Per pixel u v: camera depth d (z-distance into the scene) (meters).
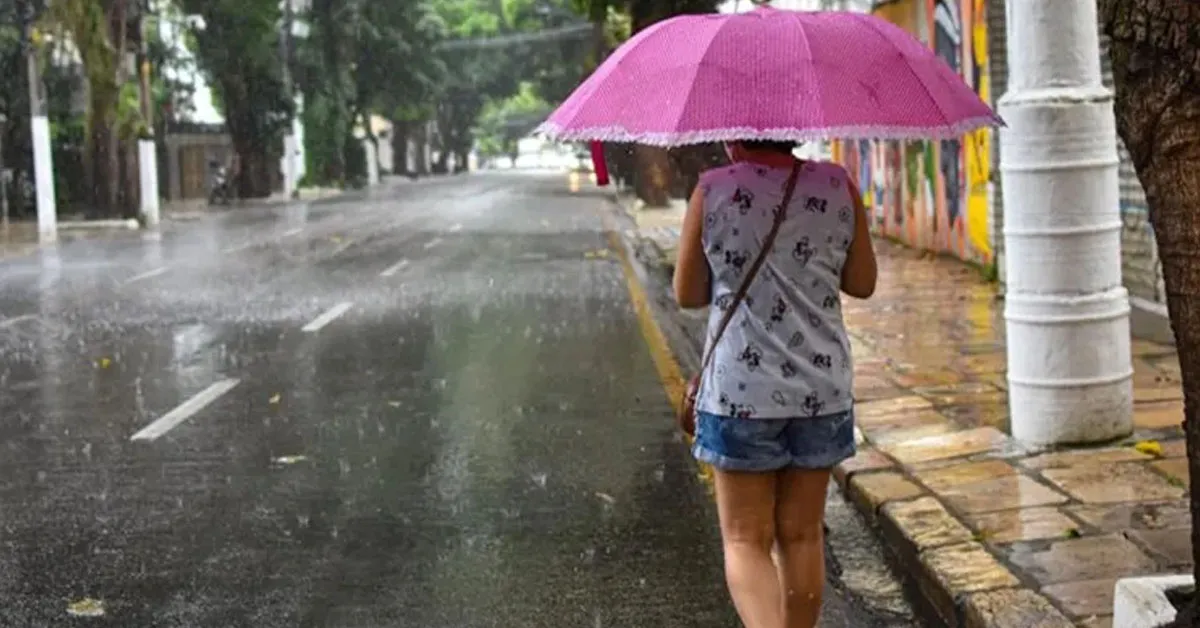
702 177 4.18
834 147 26.77
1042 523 5.79
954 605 5.03
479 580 5.71
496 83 78.81
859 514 6.62
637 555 6.04
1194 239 3.64
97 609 5.41
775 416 4.06
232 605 5.45
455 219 34.16
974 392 8.80
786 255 4.05
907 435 7.61
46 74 35.94
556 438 8.45
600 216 34.97
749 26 3.89
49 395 10.20
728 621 5.19
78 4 32.53
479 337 12.92
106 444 8.47
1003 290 13.62
